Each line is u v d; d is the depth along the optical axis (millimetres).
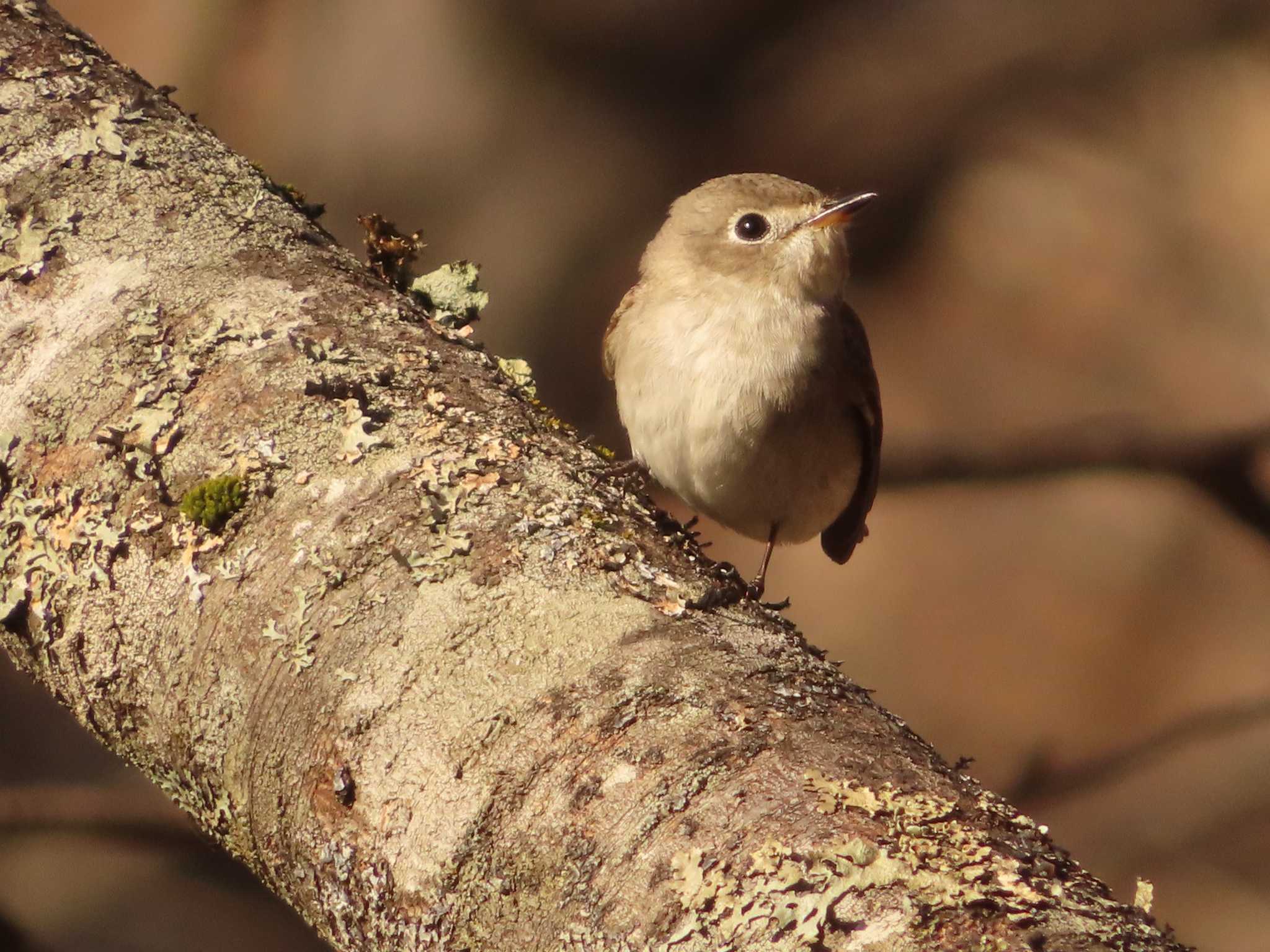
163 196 5758
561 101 17078
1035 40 21297
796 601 18500
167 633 4832
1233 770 17109
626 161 17125
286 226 5844
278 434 5020
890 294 20109
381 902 4328
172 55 17094
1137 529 19000
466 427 5152
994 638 18297
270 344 5266
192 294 5438
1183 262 20406
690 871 3934
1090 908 3795
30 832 11805
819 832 3916
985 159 20656
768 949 3758
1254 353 19578
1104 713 17562
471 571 4652
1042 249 20250
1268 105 21406
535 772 4215
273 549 4777
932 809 4004
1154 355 19672
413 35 16828
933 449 14992
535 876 4105
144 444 5035
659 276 8602
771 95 18797
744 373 8133
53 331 5387
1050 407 19156
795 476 8398
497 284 16453
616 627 4520
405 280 6527
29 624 5113
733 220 8305
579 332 16531
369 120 16672
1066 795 13352
